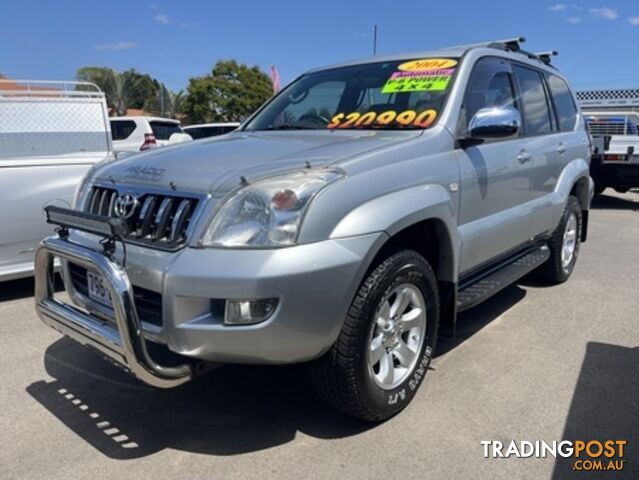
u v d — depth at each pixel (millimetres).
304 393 3152
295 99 4051
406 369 2918
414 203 2723
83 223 2521
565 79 5391
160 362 2475
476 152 3400
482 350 3729
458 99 3363
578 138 5273
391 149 2812
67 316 2744
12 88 6328
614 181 10594
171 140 4637
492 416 2900
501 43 4234
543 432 2762
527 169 4109
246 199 2336
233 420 2891
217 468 2502
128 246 2531
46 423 2889
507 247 4020
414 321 2924
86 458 2588
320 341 2406
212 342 2287
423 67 3672
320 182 2408
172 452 2629
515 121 3326
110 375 3404
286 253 2262
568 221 5156
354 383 2568
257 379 3318
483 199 3492
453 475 2438
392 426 2811
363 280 2586
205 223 2350
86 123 6191
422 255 3141
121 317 2318
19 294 5059
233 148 2977
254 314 2260
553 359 3596
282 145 2980
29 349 3797
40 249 2805
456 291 3191
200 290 2256
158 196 2562
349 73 3990
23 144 5891
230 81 35781
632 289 5176
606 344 3852
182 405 3043
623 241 7539
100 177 3006
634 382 3281
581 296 4949
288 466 2508
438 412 2932
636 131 11945
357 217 2453
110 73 38156
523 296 4949
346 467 2494
